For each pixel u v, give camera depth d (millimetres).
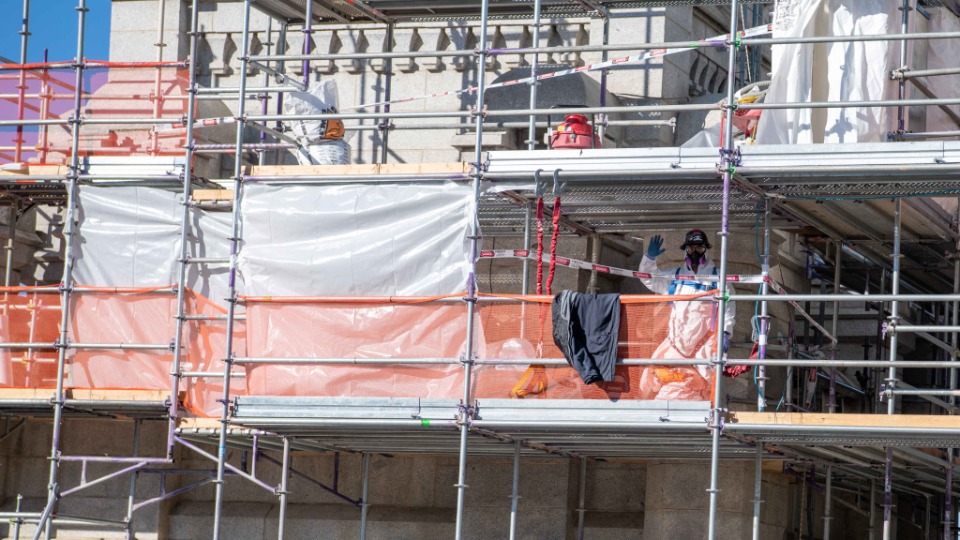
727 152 31703
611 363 31312
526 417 31750
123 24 46344
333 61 44875
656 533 37406
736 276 34094
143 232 37969
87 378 37250
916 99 33281
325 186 34875
